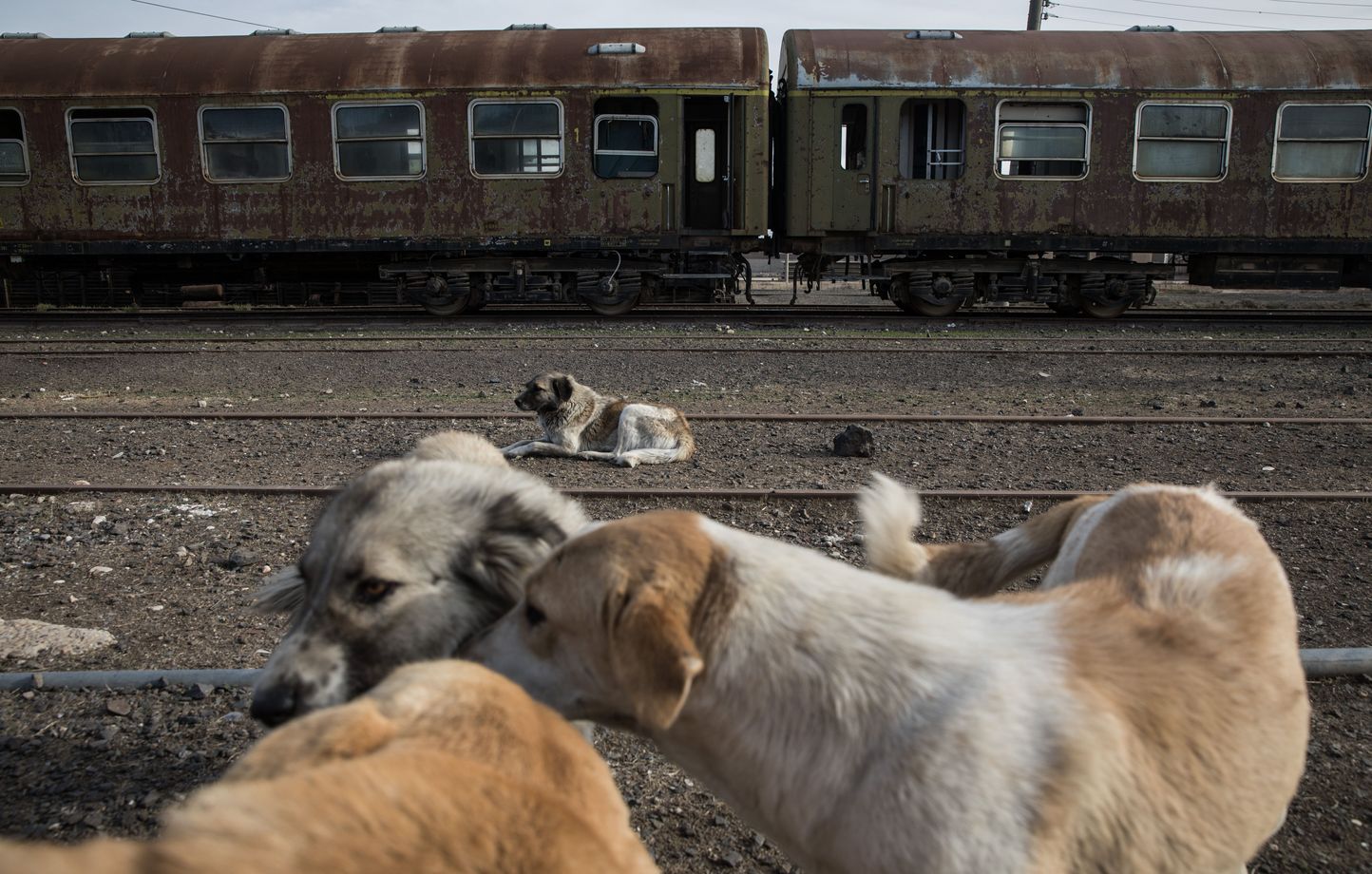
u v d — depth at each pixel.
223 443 8.98
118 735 3.92
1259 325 17.50
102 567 5.82
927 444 8.95
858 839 2.07
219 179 17.84
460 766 1.66
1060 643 2.29
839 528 6.60
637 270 18.44
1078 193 17.69
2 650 4.64
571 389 9.05
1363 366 12.85
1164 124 17.55
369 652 2.68
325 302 20.12
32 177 17.95
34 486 7.27
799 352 13.75
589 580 2.26
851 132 18.08
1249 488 7.51
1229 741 2.24
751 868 3.25
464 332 16.09
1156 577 2.64
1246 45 17.83
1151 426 9.59
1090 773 2.04
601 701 2.32
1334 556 6.01
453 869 1.42
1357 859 3.25
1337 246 17.73
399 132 17.66
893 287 18.88
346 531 2.76
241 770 1.76
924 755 2.03
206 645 4.79
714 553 2.30
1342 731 3.98
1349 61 17.47
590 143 17.59
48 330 16.50
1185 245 17.80
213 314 18.66
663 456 8.53
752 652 2.18
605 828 1.77
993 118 17.52
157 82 17.61
